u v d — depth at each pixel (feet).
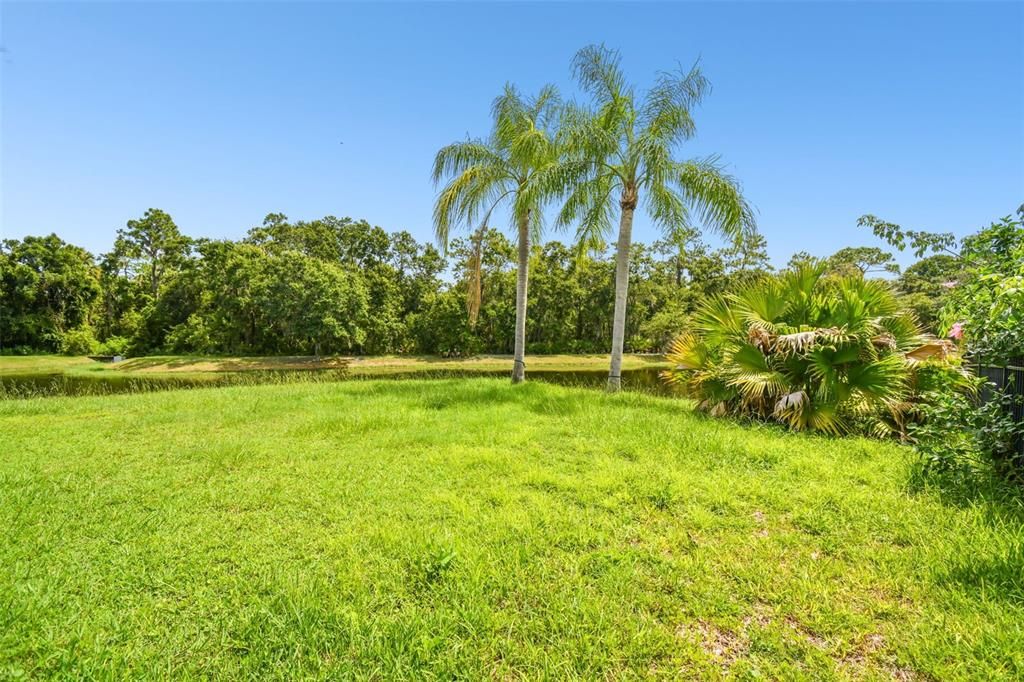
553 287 95.71
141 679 4.92
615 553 7.63
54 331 89.15
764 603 6.43
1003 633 5.54
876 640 5.64
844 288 18.80
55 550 7.72
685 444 14.20
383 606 6.24
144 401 23.67
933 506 9.36
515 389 27.25
